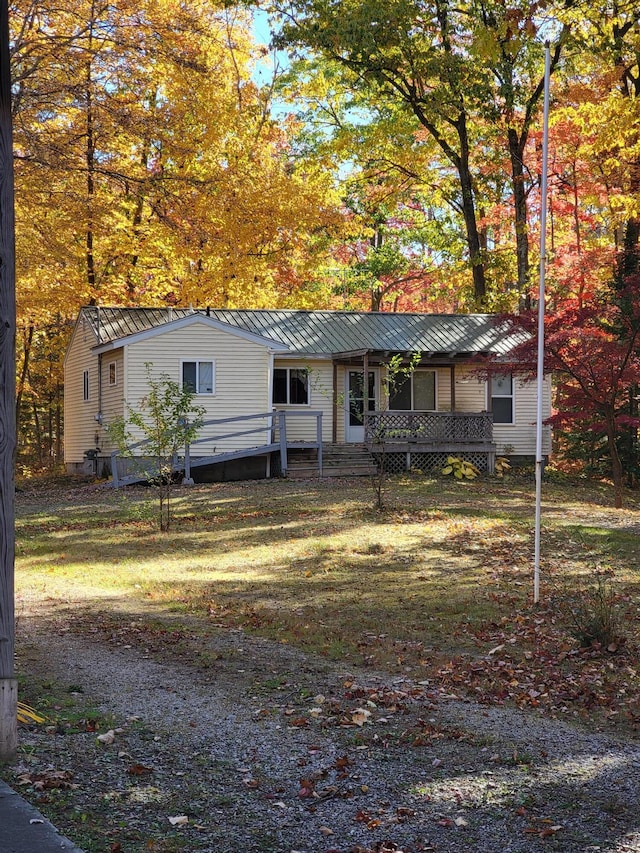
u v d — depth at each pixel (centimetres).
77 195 2153
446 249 4075
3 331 521
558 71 2975
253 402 2664
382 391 2931
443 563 1442
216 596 1189
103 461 2758
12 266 527
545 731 657
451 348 2856
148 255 3066
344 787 533
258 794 517
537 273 3431
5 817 430
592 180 3125
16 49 1900
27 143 1986
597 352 2020
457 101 2948
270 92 3475
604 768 582
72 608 1084
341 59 2889
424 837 471
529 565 1419
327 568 1405
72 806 473
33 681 741
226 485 2409
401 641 945
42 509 2052
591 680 800
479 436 2803
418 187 3712
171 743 595
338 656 871
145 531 1747
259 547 1584
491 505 2103
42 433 4859
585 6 2528
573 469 3034
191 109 2555
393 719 671
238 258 2831
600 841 472
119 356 2630
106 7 2066
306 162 3331
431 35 2917
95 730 611
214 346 2625
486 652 905
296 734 626
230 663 827
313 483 2433
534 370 2062
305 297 3888
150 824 462
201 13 2855
